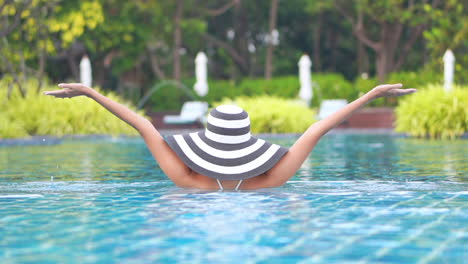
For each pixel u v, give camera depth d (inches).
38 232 132.9
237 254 111.2
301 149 195.5
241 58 1501.0
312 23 1544.0
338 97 1029.2
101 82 1162.6
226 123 188.5
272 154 190.1
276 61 1572.3
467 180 231.0
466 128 609.6
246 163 186.7
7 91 668.1
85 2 960.3
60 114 658.8
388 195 187.0
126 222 143.5
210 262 105.9
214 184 196.7
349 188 205.2
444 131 607.8
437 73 942.4
